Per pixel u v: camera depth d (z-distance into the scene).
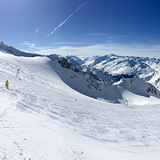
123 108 46.50
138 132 19.17
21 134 8.43
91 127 17.88
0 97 15.95
